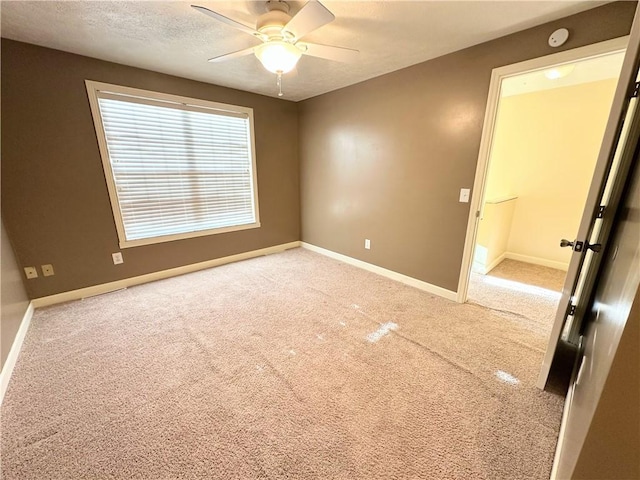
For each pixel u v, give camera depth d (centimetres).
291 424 136
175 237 323
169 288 294
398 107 280
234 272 342
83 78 242
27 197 232
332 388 158
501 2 161
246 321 230
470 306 256
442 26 190
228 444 126
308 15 138
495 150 395
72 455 121
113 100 261
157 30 195
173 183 314
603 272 141
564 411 136
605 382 60
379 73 283
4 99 213
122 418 139
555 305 259
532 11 170
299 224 450
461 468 115
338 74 285
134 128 278
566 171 342
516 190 383
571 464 75
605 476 65
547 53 186
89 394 154
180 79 294
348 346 197
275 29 159
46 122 232
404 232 301
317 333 213
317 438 129
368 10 171
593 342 111
